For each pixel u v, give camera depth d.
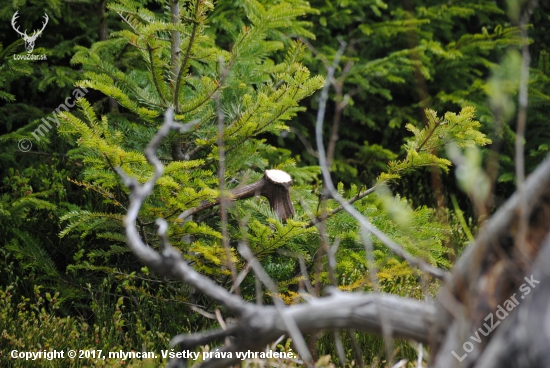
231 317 7.62
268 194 7.25
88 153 7.00
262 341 3.90
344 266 7.15
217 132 7.46
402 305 3.75
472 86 11.59
